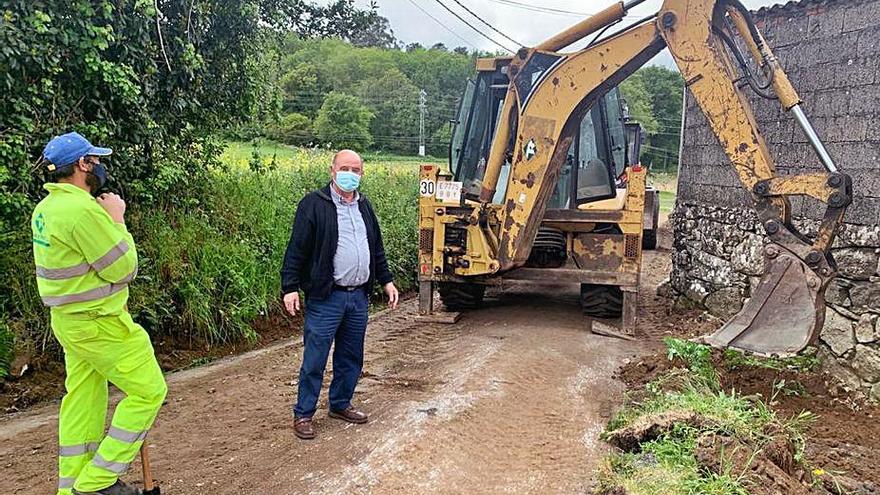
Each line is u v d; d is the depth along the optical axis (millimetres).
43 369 5703
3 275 5645
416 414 4641
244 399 5281
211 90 7895
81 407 3504
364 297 4531
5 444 4469
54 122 5930
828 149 5738
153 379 3477
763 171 4902
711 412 4258
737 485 3387
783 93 4746
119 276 3295
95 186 3375
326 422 4648
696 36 5215
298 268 4309
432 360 6211
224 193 8469
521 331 6898
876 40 5258
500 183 7605
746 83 5504
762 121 6555
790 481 3578
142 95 6730
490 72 7730
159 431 4617
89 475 3355
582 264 7398
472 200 7445
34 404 5348
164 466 4035
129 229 6801
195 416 4910
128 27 6461
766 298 4785
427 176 7418
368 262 4449
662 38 5527
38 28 5320
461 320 7746
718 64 5129
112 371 3357
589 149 7703
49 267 3160
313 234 4289
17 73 5535
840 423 4926
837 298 5543
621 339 6824
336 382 4613
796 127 6121
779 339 4605
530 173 6574
